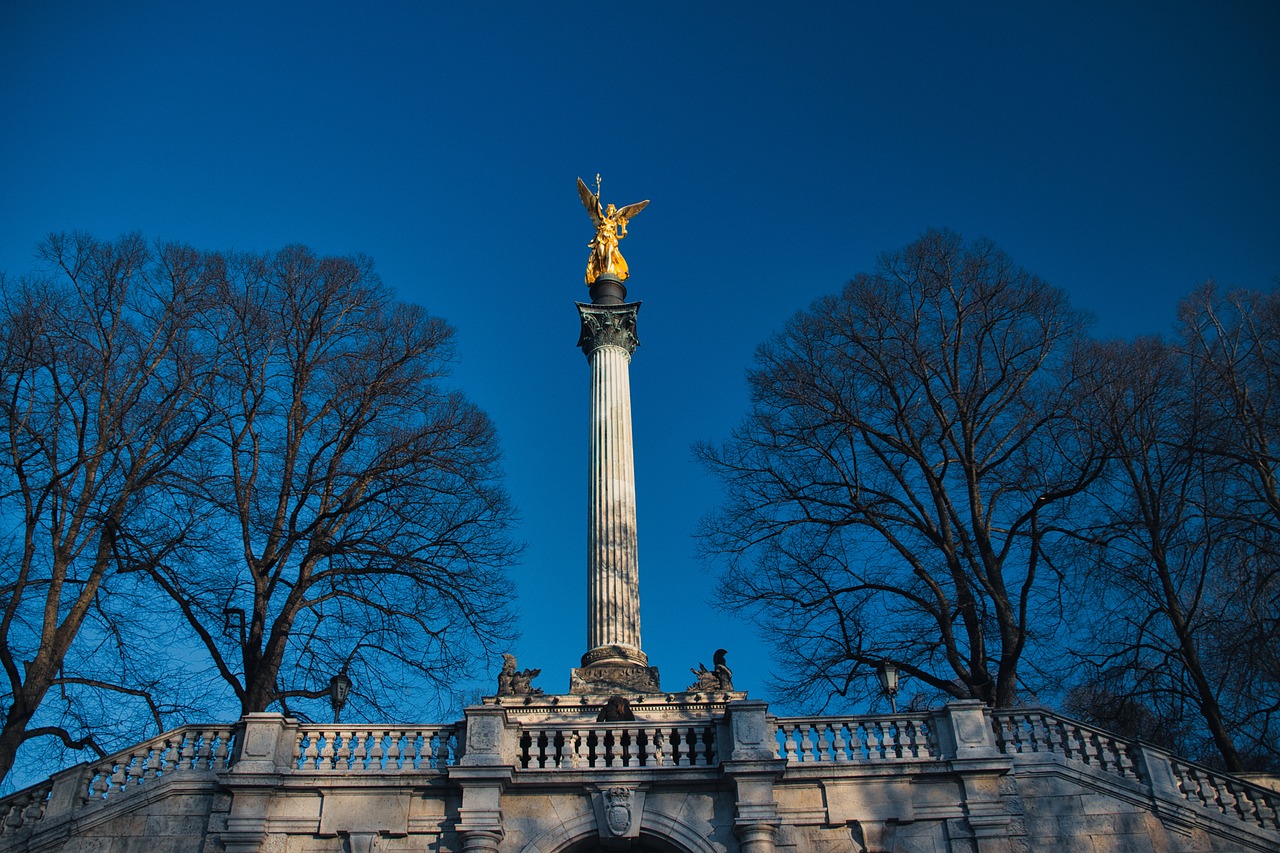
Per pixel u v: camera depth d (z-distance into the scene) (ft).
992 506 95.86
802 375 104.88
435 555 94.48
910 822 69.77
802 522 100.48
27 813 68.33
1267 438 90.43
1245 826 67.92
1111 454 92.12
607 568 98.58
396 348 104.06
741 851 68.69
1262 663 79.82
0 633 74.59
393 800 70.28
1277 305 96.89
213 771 70.59
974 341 102.73
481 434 105.29
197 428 88.79
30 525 79.66
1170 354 99.14
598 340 114.42
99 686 78.23
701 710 91.15
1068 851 68.08
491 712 72.74
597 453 105.91
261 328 98.68
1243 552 83.76
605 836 69.41
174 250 95.50
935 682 89.35
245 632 86.74
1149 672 86.63
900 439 101.09
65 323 87.10
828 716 74.08
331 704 79.56
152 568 81.71
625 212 129.80
